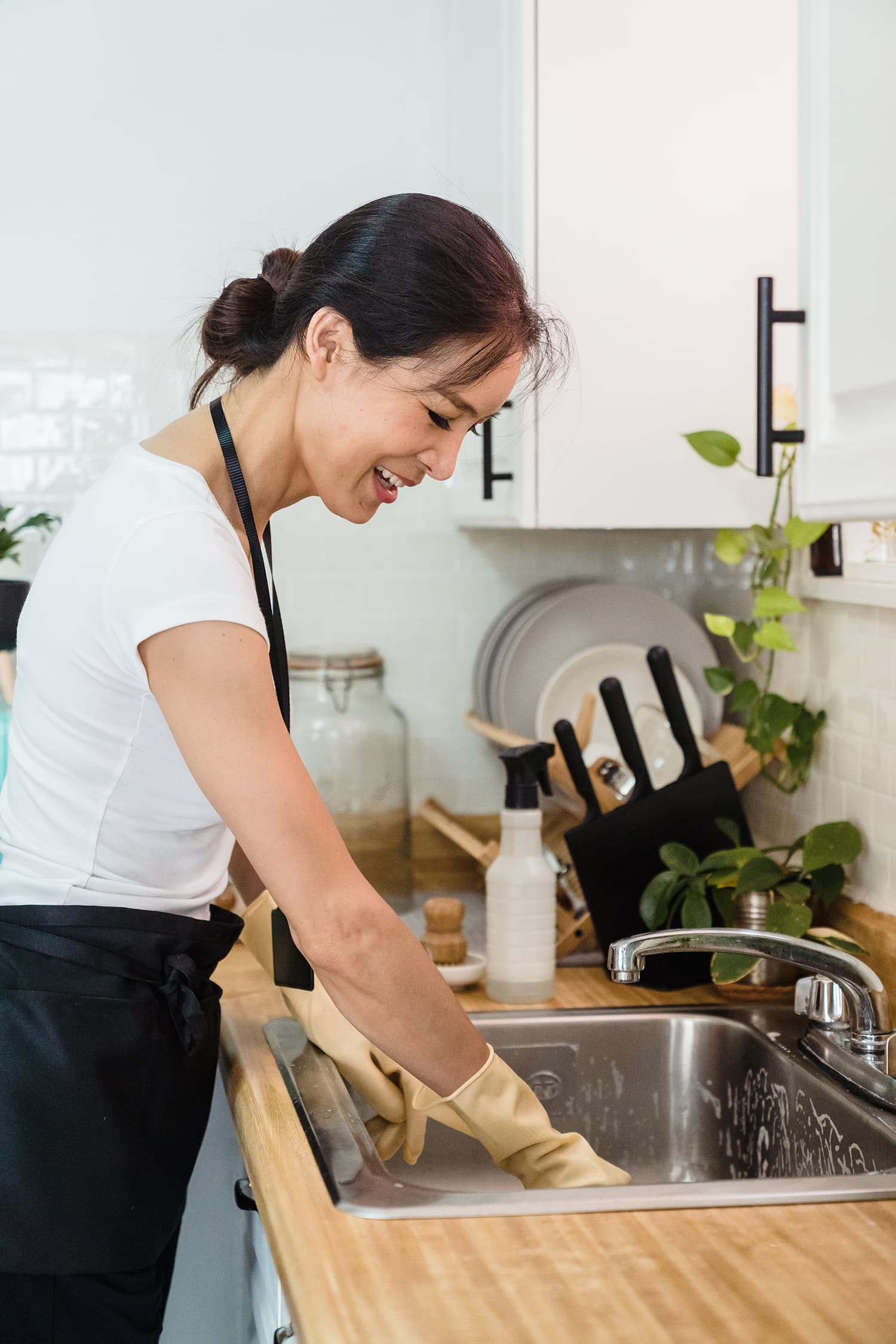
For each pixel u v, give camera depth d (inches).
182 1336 57.6
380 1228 34.4
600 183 61.9
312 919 34.6
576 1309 30.0
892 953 53.9
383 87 79.6
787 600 60.4
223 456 39.8
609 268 62.3
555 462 62.4
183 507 36.1
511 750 59.6
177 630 34.4
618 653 75.8
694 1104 55.1
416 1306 30.0
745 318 63.6
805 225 41.4
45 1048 40.1
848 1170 44.5
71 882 40.9
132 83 77.2
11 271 77.0
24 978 40.5
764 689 70.3
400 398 37.9
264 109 78.6
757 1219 35.2
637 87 61.9
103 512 37.2
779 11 62.7
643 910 59.5
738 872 58.5
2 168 76.5
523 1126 40.2
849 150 38.0
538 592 82.4
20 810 42.0
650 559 83.7
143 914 41.8
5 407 77.4
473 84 71.3
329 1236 33.9
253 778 33.9
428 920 62.5
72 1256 40.6
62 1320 42.1
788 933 53.8
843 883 58.5
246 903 57.7
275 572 80.3
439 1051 38.3
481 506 71.8
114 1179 40.9
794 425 64.0
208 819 42.1
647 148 62.2
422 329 36.5
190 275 78.4
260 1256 50.2
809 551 64.6
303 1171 38.3
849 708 61.0
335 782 74.0
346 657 74.7
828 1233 34.3
